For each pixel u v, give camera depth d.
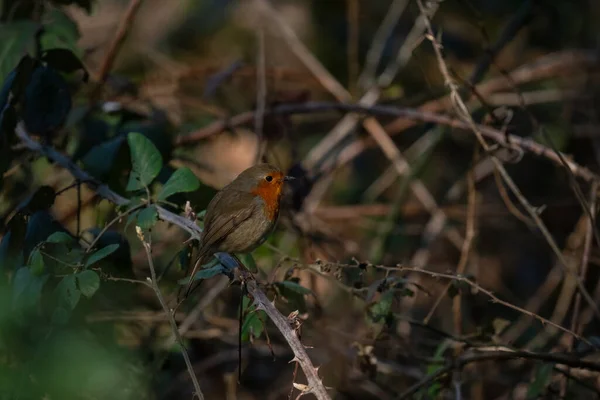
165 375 9.88
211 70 12.94
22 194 10.04
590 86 13.19
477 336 8.43
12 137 8.53
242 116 11.20
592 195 9.23
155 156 7.63
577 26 14.17
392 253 12.41
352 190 13.65
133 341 9.69
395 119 12.45
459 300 8.95
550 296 12.44
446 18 14.12
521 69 13.37
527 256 13.20
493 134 9.72
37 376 6.71
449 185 13.73
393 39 14.35
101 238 7.96
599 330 10.98
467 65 14.09
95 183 8.36
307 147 13.73
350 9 13.02
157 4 15.33
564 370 8.50
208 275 7.05
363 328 9.88
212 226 7.37
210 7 15.09
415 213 12.82
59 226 7.84
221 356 10.10
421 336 10.74
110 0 15.03
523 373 10.02
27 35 9.01
